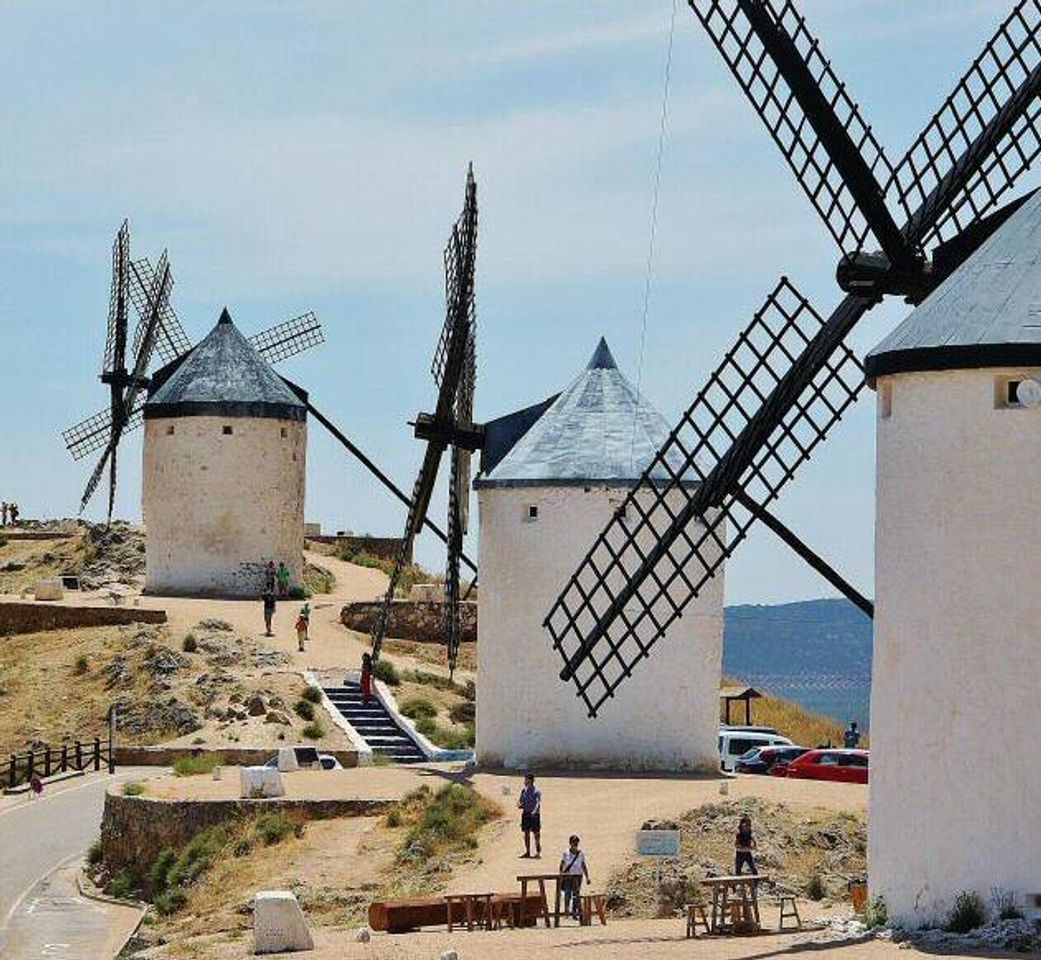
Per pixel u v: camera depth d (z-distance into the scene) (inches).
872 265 1692.9
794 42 1711.4
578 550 2378.2
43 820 2517.2
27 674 3206.2
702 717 2384.4
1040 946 1347.2
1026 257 1455.5
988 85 1679.4
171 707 3014.3
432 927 1745.8
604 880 1838.1
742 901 1614.2
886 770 1464.1
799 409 1754.4
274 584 3528.5
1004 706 1402.6
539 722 2400.3
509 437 2669.8
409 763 2723.9
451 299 2743.6
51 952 1903.3
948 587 1422.2
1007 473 1406.3
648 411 2448.3
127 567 3964.1
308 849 2096.5
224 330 3821.4
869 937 1430.9
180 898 2065.7
